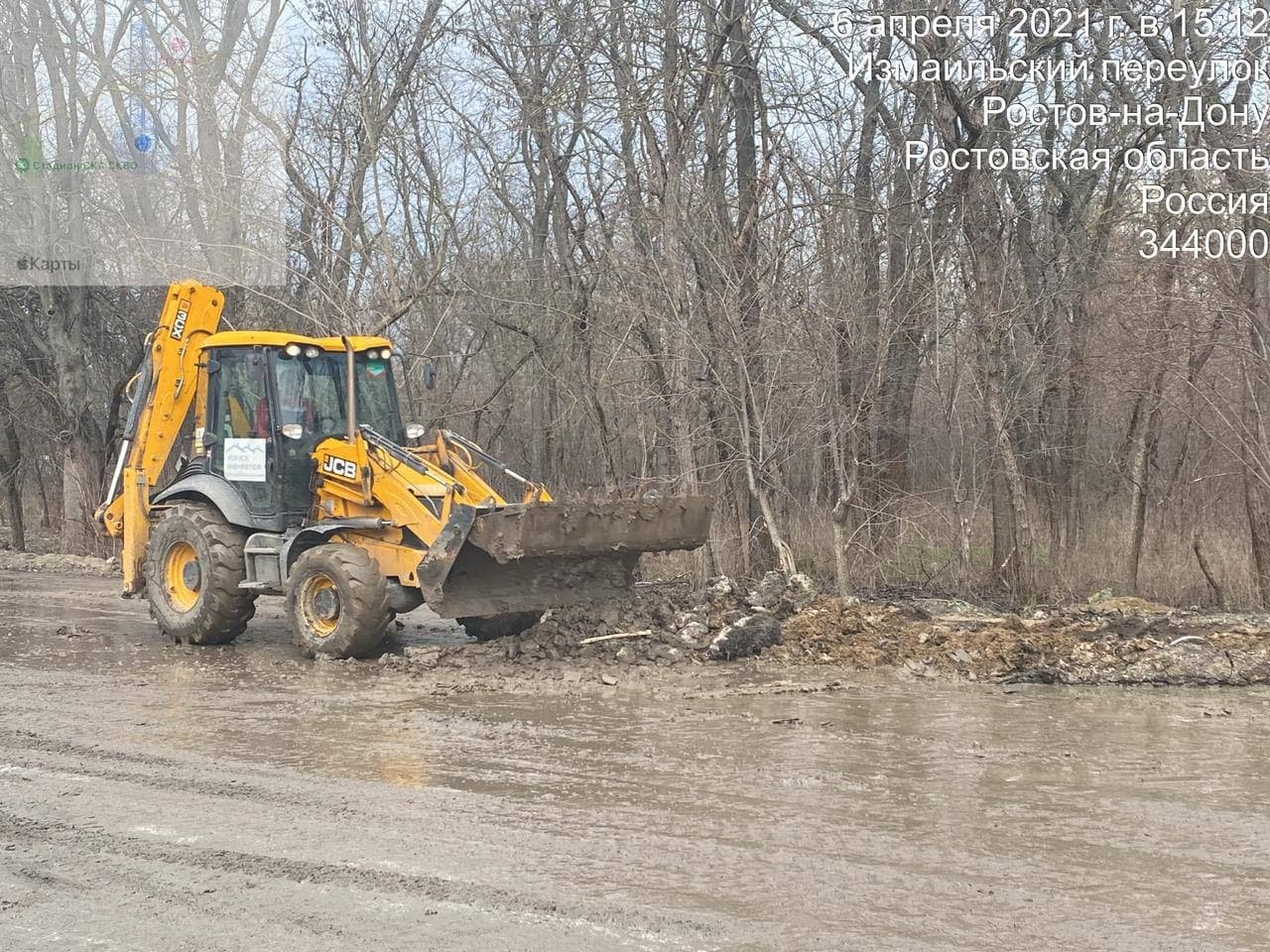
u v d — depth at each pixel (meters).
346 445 11.30
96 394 25.45
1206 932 4.79
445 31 20.06
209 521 11.84
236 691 9.52
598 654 10.77
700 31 15.62
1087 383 16.30
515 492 14.56
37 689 9.59
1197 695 9.48
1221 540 15.23
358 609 10.60
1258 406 14.15
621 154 17.91
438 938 4.75
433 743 7.81
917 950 4.61
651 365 15.35
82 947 4.73
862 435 14.55
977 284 14.56
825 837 5.89
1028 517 14.37
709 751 7.59
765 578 12.58
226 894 5.22
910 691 9.55
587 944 4.68
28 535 31.25
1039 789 6.74
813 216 14.25
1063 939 4.71
